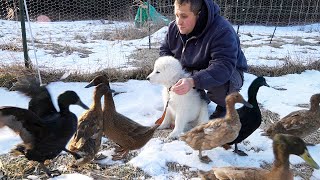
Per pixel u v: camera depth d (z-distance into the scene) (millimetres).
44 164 1248
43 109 1223
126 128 1310
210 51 1524
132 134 1311
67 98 1189
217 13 1543
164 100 1568
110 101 1294
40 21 5043
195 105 1502
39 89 1231
